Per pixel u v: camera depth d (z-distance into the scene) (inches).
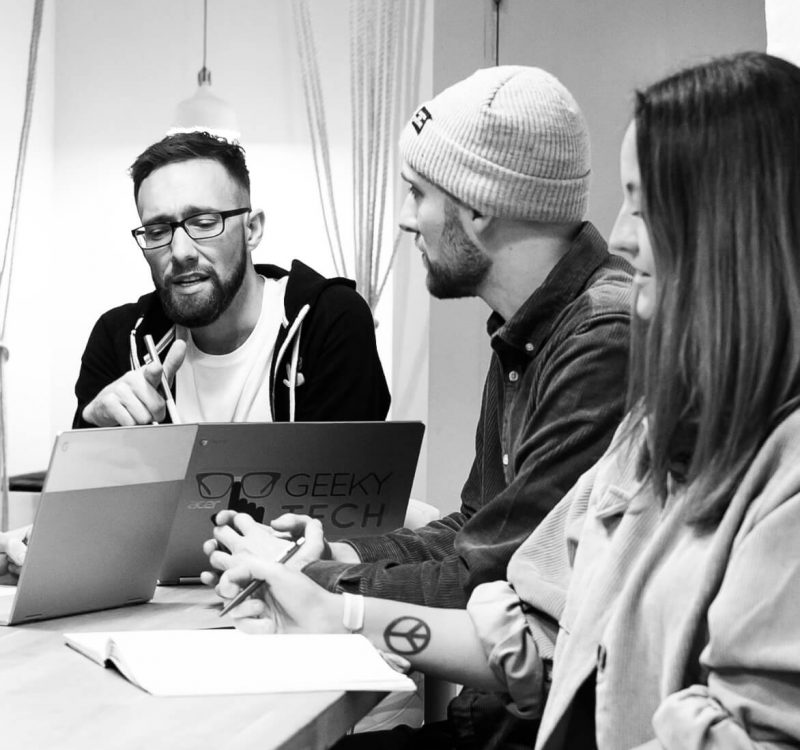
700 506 41.8
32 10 168.6
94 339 102.7
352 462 70.3
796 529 38.8
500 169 65.5
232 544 64.5
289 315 95.0
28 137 168.7
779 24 64.8
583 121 68.4
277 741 41.4
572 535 55.4
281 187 168.9
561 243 67.9
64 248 175.5
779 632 38.4
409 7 155.3
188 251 89.2
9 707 45.0
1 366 158.1
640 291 46.4
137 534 61.9
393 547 69.5
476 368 151.6
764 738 38.8
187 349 95.8
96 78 174.2
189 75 171.3
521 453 62.8
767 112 41.0
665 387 43.1
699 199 41.7
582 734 49.2
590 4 149.8
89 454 58.9
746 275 40.6
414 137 68.9
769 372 40.4
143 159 91.0
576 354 62.7
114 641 50.5
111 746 40.6
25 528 70.4
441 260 68.9
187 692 46.5
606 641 44.9
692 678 42.4
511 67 69.1
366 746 63.7
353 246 165.9
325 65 166.2
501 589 58.1
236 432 66.6
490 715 63.2
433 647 56.9
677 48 147.4
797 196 40.7
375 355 99.5
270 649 52.3
